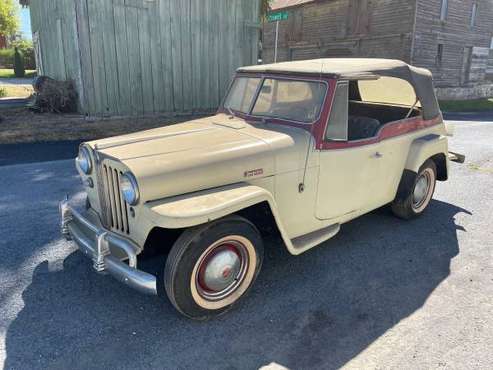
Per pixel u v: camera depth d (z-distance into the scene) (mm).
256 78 3992
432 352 2668
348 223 4762
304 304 3180
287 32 26359
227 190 2920
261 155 3135
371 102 5156
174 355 2609
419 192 4809
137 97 10680
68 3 10109
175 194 2803
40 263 3680
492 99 23172
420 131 4645
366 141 3826
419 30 19859
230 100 4242
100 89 10078
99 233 2846
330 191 3660
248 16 12125
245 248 3006
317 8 24062
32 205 4992
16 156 7203
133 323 2912
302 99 3566
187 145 3129
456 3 21484
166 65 10969
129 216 2857
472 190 5957
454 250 4117
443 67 22156
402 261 3881
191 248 2707
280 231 3109
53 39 13219
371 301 3232
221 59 11977
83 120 9906
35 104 11414
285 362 2568
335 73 3436
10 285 3328
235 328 2887
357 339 2789
